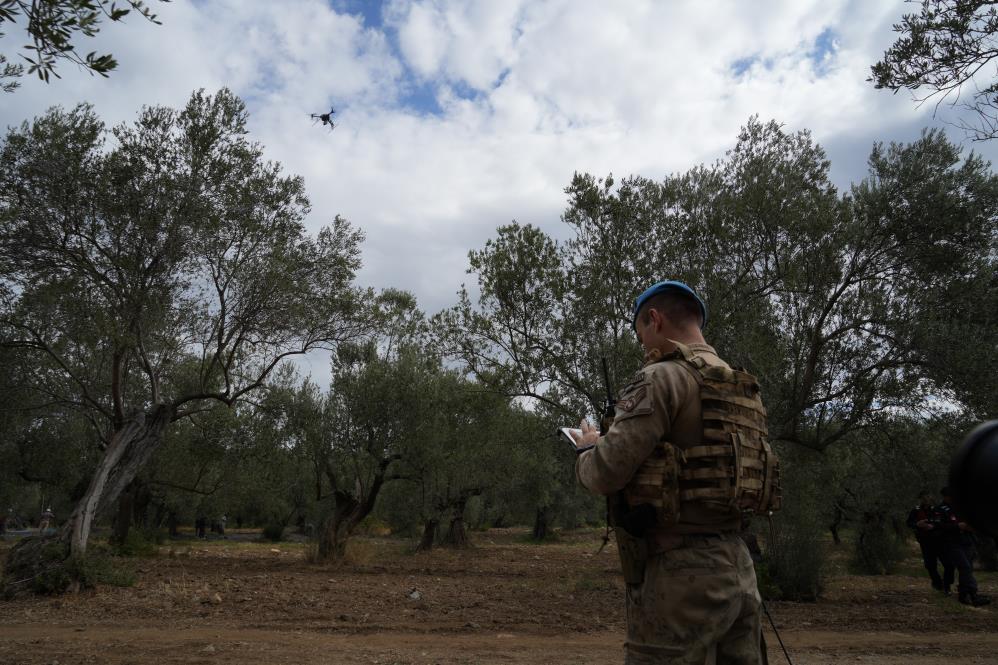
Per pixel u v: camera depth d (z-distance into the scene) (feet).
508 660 22.38
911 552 88.02
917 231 41.98
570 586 44.93
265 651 22.98
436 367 70.08
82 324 44.32
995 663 22.98
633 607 7.54
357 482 68.08
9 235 42.09
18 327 46.39
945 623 31.76
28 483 93.61
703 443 7.44
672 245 46.83
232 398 51.90
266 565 58.23
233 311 50.88
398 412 65.26
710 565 7.20
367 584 44.06
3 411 56.24
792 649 25.41
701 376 7.67
